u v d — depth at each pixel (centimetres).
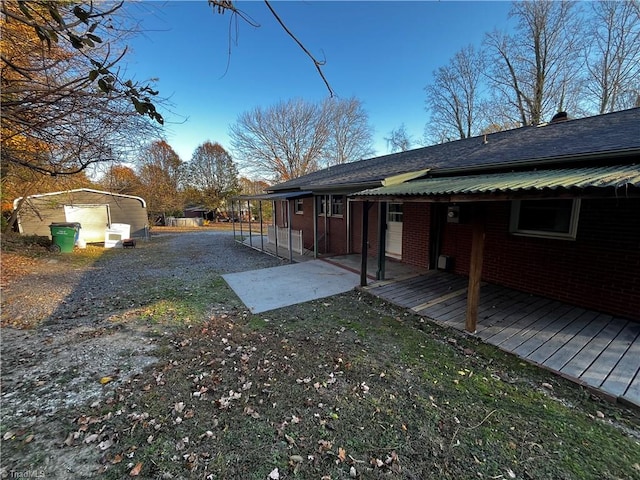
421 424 234
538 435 220
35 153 448
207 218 3541
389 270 711
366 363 325
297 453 208
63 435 226
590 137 427
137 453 208
